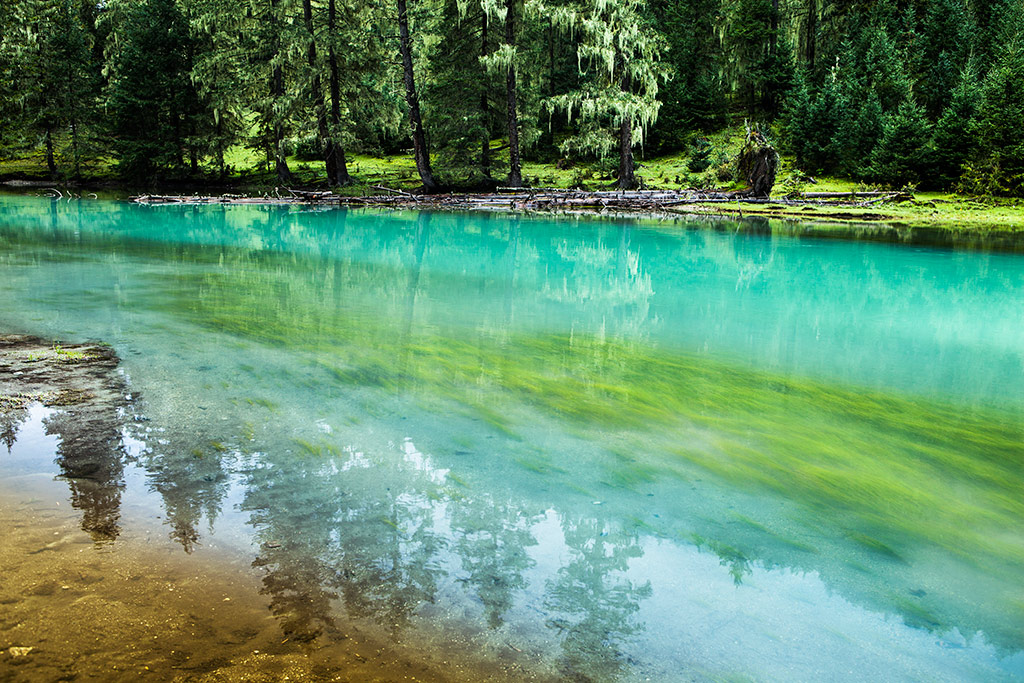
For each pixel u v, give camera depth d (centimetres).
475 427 416
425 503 320
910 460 378
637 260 1235
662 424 426
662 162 3534
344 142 2984
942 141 2719
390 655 214
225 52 3091
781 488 342
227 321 688
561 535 294
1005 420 441
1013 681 210
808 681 207
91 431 397
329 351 584
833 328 708
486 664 212
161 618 228
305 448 380
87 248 1259
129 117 3219
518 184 2917
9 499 311
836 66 3681
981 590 259
